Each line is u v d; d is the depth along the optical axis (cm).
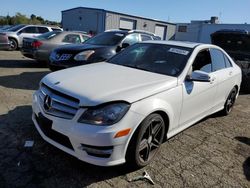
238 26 3509
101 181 318
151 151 367
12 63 1060
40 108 345
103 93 315
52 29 1708
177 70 414
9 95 603
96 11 3497
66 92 320
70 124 305
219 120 578
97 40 809
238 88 620
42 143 387
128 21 3684
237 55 891
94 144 295
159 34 4122
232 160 404
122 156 316
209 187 332
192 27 4044
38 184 303
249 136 504
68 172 328
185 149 420
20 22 4978
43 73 894
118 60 482
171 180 336
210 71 489
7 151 361
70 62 690
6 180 304
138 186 316
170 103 369
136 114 316
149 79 377
